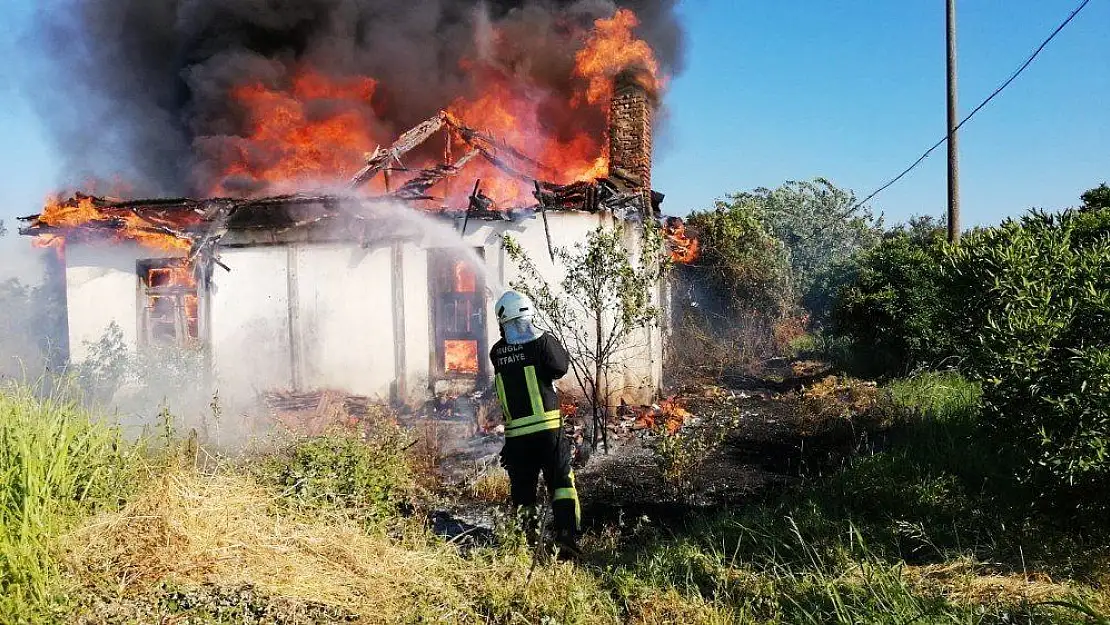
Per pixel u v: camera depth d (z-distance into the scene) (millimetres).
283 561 3369
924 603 3107
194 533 3371
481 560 3756
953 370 9359
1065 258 4293
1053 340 4043
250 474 4355
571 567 3736
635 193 10031
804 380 12305
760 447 7516
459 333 10477
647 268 8422
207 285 10727
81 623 2818
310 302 10781
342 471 4652
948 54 13086
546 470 4504
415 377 10414
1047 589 3180
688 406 10203
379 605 3188
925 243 14250
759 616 3312
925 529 4242
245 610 3020
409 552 3723
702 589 3656
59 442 3736
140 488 3773
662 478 6289
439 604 3229
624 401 9680
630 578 3602
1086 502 3820
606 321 9492
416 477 5832
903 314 11031
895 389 8867
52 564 3047
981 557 3795
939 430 6160
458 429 8297
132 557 3213
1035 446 3973
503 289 10031
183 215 10938
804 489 5500
